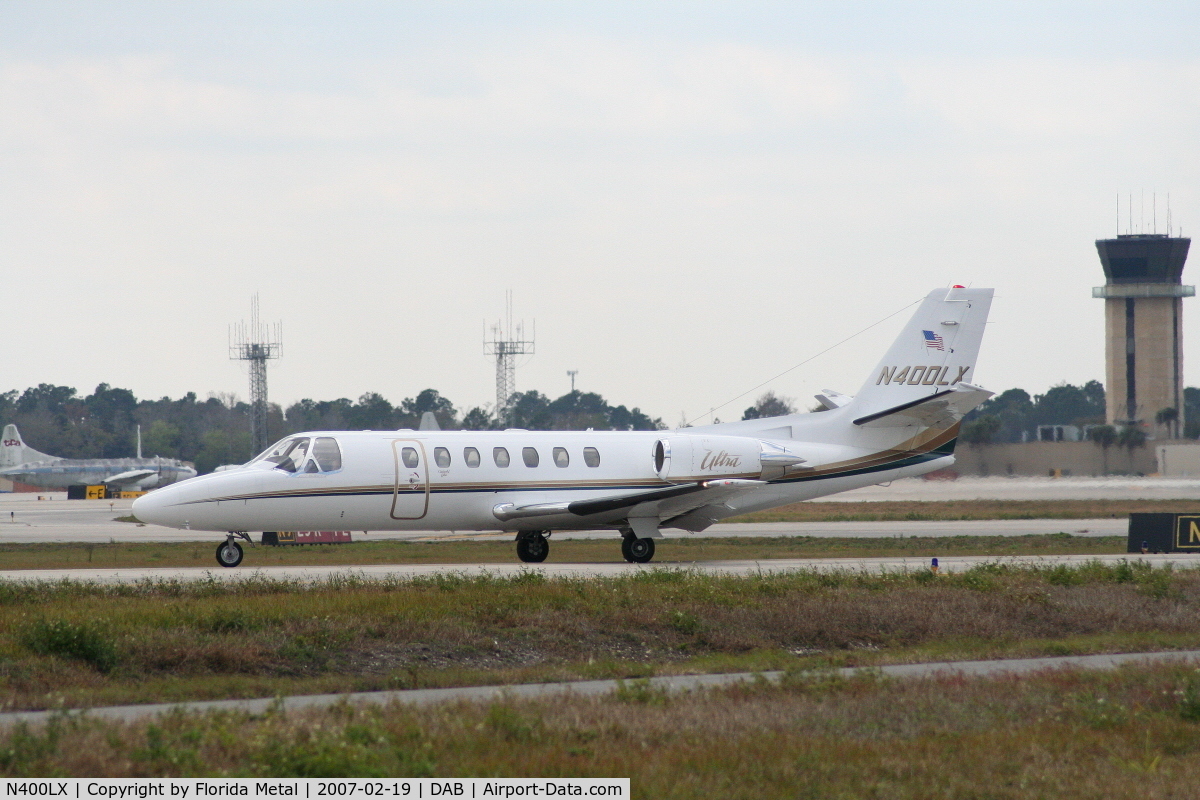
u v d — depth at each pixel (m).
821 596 50.00
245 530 67.69
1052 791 24.27
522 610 44.50
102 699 31.45
